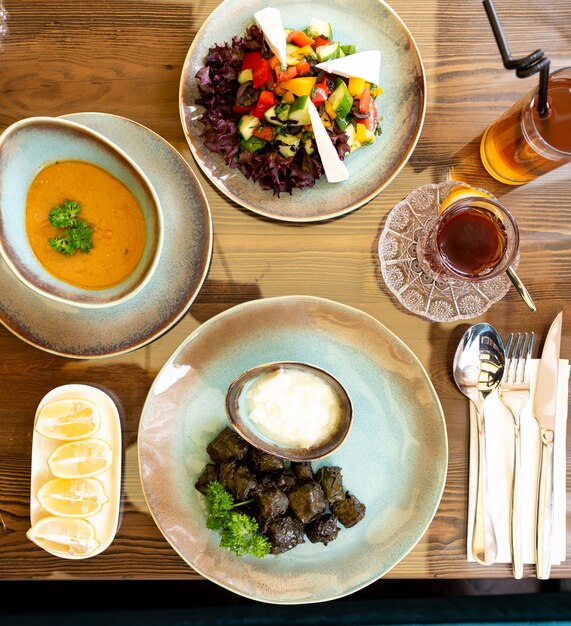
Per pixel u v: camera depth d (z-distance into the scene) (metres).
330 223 0.57
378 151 0.55
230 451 0.54
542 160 0.51
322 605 0.63
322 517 0.55
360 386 0.56
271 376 0.53
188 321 0.57
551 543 0.55
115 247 0.53
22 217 0.51
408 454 0.55
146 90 0.56
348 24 0.55
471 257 0.53
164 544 0.56
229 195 0.54
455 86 0.57
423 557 0.56
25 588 0.67
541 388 0.56
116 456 0.55
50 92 0.56
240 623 0.62
